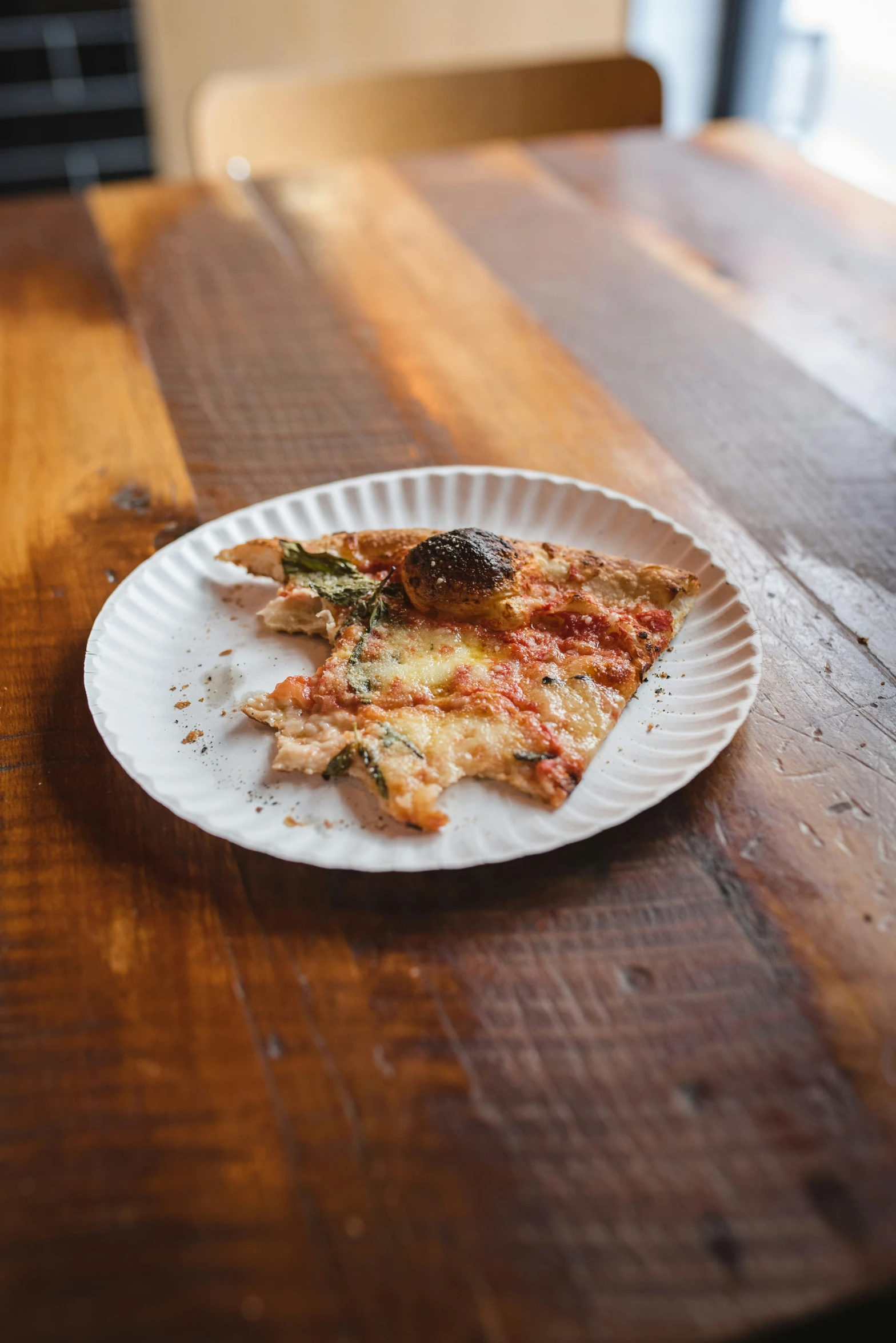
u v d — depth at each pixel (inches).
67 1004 13.2
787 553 19.6
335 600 17.4
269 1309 10.8
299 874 14.3
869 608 18.3
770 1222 11.2
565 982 13.1
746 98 56.7
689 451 22.3
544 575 17.7
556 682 15.9
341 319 27.1
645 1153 11.7
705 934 13.5
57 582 19.4
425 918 13.8
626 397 24.0
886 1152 11.6
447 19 59.4
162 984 13.3
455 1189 11.5
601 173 33.9
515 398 24.0
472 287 28.2
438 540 17.0
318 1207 11.5
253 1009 13.0
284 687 16.1
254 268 29.4
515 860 14.3
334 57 59.3
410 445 22.7
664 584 17.3
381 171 34.5
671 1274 10.9
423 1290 10.9
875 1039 12.5
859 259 29.1
